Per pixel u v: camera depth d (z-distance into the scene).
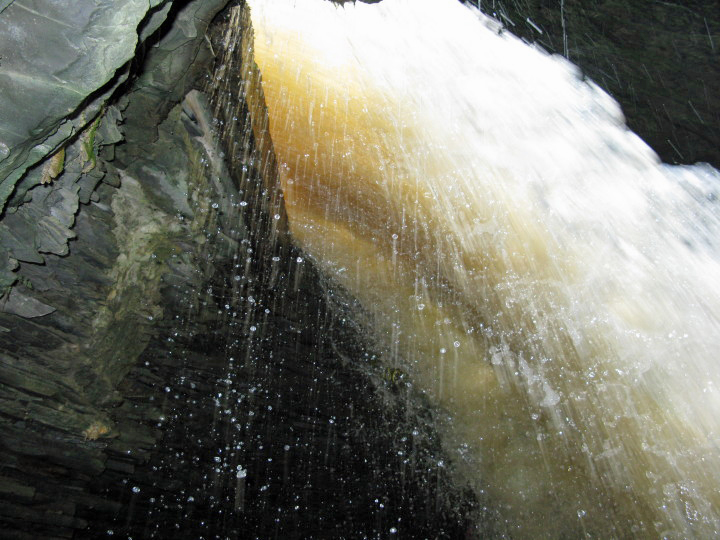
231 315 4.25
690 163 5.58
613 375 5.47
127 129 3.07
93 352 3.05
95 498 2.98
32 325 2.78
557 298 5.83
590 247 5.79
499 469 5.23
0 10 1.74
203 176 3.80
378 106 5.55
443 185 5.86
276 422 4.19
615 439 5.24
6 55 1.81
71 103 2.02
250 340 4.33
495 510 5.06
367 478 4.59
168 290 3.64
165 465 3.37
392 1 5.20
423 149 5.79
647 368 5.41
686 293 5.45
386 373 5.39
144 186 3.37
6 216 2.38
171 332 3.65
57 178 2.52
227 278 4.29
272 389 4.30
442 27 5.41
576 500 5.06
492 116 5.68
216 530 3.50
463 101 5.65
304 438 4.33
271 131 5.11
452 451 5.25
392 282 6.00
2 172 2.03
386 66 5.44
